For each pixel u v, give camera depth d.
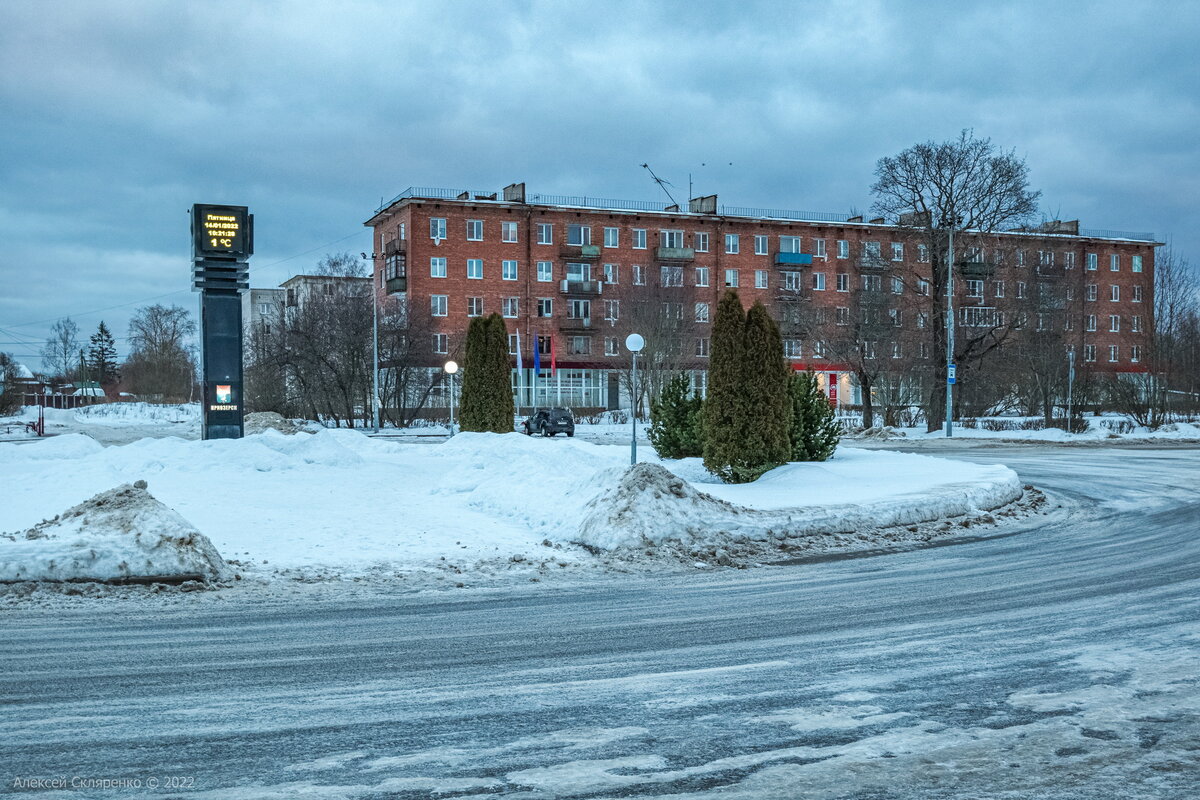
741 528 12.25
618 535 11.64
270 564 10.45
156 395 95.81
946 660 6.47
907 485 16.58
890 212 46.38
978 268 48.22
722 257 75.69
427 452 25.55
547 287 71.75
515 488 15.12
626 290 67.75
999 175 43.88
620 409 70.44
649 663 6.46
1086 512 16.14
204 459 19.20
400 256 68.44
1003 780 4.29
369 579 9.83
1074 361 52.34
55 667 6.30
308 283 81.94
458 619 7.94
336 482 17.89
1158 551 11.60
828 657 6.59
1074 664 6.31
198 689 5.79
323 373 55.28
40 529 9.95
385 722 5.15
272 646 6.95
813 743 4.79
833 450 22.09
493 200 71.19
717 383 18.53
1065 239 64.56
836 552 11.86
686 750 4.70
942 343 46.41
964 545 12.44
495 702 5.53
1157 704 5.41
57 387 107.75
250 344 62.59
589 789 4.18
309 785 4.23
